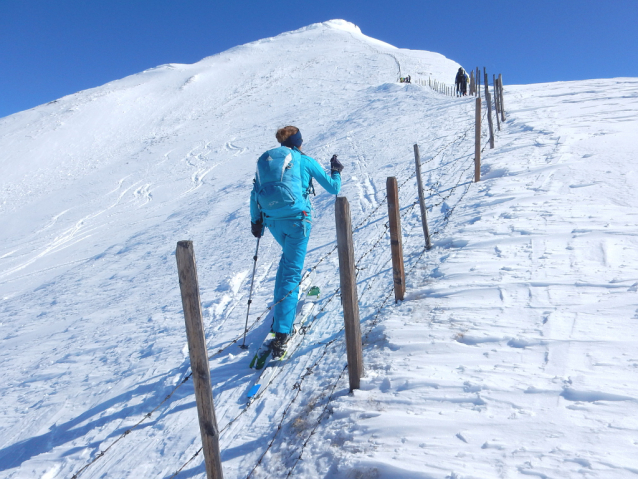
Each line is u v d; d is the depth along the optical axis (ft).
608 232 14.03
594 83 60.08
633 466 5.96
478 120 22.88
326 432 8.43
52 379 13.92
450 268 14.06
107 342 15.98
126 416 10.87
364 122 65.67
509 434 7.09
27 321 22.04
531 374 8.41
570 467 6.17
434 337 10.44
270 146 80.94
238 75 174.19
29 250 52.42
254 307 16.05
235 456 8.71
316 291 15.30
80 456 9.75
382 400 8.75
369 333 11.64
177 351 13.73
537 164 23.41
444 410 8.00
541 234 14.93
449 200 21.95
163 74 192.24
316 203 30.71
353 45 212.64
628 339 8.82
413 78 129.29
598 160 21.81
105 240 45.91
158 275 24.89
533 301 11.00
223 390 11.00
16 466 9.85
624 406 7.12
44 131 135.64
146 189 70.90
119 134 129.08
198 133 108.17
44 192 87.92
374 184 30.89
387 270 15.97
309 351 11.85
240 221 32.65
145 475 8.77
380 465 7.09
